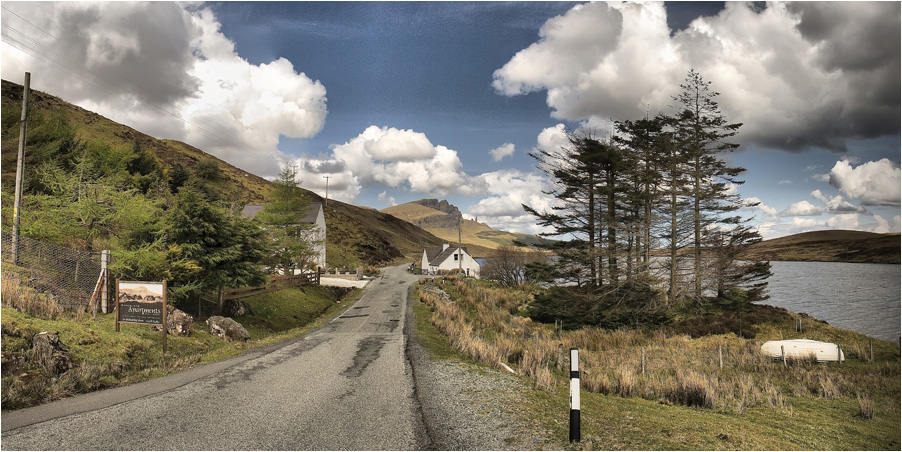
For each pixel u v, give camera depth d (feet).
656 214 116.67
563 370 48.57
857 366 64.39
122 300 42.70
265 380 32.48
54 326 37.04
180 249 62.85
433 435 20.72
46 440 19.25
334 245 331.16
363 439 20.12
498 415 24.03
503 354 48.44
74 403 25.20
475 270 258.98
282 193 128.98
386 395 28.45
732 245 113.09
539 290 158.10
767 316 101.09
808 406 39.06
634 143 130.11
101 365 32.63
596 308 109.60
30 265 50.55
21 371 27.37
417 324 73.97
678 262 116.98
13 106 109.81
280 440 19.88
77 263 52.24
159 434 20.36
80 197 60.08
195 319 62.85
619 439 20.56
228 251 69.77
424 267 279.69
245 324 72.18
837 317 147.64
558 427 22.11
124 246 61.31
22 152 58.39
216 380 32.24
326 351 47.24
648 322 104.37
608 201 117.80
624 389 36.88
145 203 63.31
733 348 76.79
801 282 253.85
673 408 31.58
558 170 125.39
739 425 27.04
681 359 63.10
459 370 37.73
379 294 134.51
